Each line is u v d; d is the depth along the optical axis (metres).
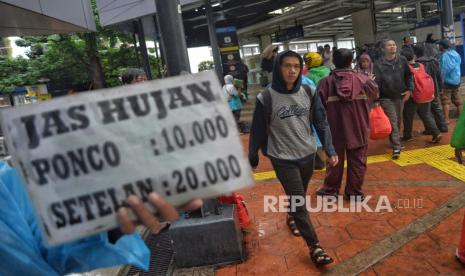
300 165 3.18
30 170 1.07
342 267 3.17
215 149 1.17
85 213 1.08
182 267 3.42
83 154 1.09
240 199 4.05
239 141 1.19
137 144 1.12
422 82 6.20
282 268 3.25
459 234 3.44
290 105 3.12
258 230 3.98
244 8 14.03
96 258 1.24
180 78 1.17
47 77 16.02
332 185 4.54
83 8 6.32
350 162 4.33
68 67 15.41
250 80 23.17
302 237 3.47
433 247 3.29
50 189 1.07
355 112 4.15
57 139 1.08
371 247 3.41
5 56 17.23
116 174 1.10
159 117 1.14
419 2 18.86
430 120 6.42
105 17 9.41
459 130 2.94
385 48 5.64
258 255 3.48
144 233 4.12
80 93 1.11
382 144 6.80
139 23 13.05
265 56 4.57
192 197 1.14
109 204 1.09
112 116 1.12
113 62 16.61
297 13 17.22
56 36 14.81
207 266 3.40
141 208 1.08
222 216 3.40
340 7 17.59
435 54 8.06
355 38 19.80
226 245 3.37
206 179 1.15
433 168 5.22
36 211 1.06
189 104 1.17
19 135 1.07
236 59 12.27
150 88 1.15
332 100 4.17
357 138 4.20
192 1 9.51
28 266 1.14
